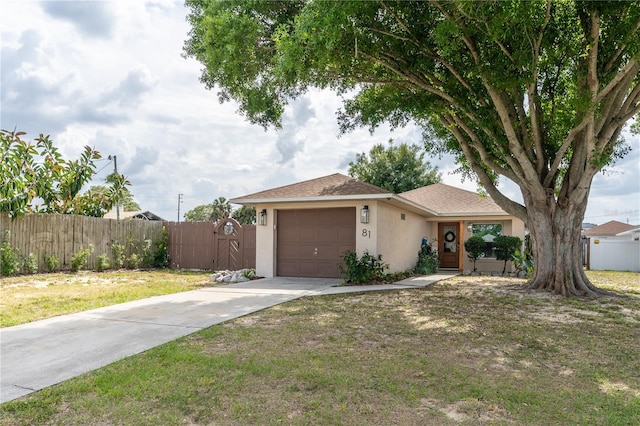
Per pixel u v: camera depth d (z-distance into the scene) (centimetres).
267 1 904
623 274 1856
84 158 1736
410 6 856
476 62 883
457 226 1923
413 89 1097
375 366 481
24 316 743
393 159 3247
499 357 527
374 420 347
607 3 762
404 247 1592
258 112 1182
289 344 570
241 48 891
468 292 1055
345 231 1369
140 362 489
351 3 683
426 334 632
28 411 362
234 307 835
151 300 924
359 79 1065
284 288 1133
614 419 352
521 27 770
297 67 824
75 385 418
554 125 1096
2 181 1352
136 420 347
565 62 1024
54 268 1486
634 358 531
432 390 412
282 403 379
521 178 1039
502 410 369
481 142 1127
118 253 1711
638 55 782
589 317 761
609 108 955
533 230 1045
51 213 1580
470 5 692
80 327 664
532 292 1002
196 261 1856
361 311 799
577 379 455
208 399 388
